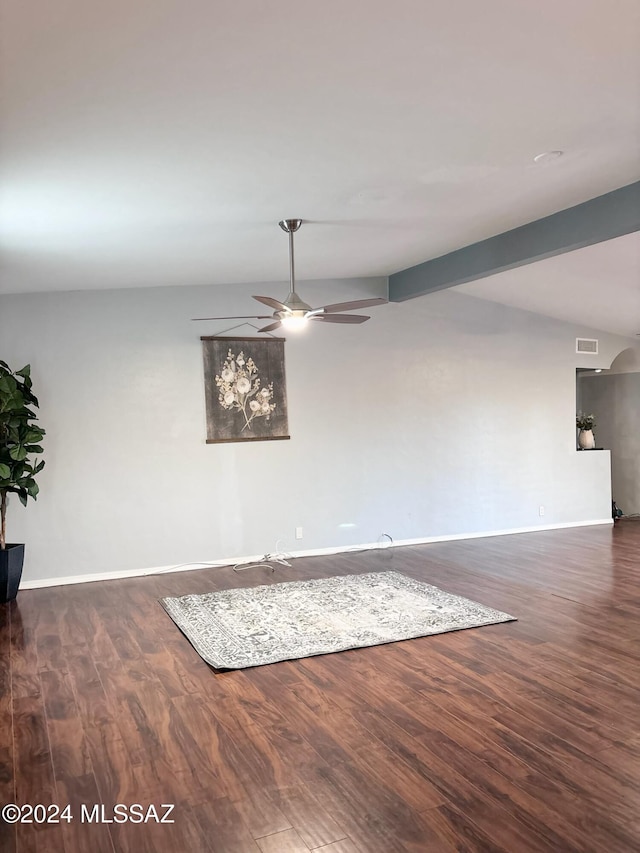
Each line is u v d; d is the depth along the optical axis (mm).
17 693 3668
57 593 5754
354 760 2906
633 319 8008
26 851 2350
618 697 3482
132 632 4672
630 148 3670
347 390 7234
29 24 1922
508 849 2307
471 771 2799
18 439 5387
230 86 2467
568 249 5008
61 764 2920
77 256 4680
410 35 2246
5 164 2895
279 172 3496
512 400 8117
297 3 1971
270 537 6895
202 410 6590
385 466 7430
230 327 6723
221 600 5387
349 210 4398
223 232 4559
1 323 5895
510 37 2326
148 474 6383
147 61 2209
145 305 6371
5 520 5707
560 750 2957
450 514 7773
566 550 7109
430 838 2371
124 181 3299
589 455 8625
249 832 2428
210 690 3664
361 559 6844
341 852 2307
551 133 3330
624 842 2334
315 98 2662
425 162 3604
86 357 6156
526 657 4047
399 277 7191
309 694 3584
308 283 7082
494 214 4906
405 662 4004
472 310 7867
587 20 2242
